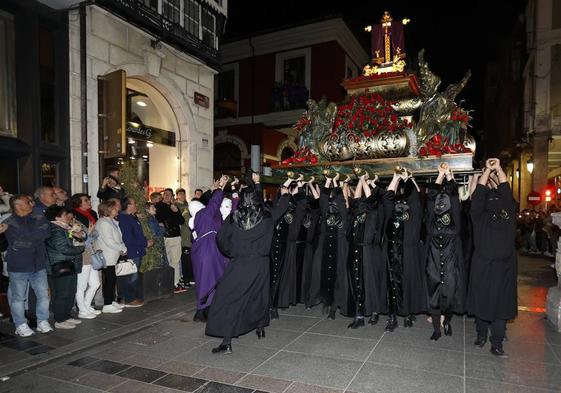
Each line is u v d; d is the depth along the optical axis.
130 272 6.60
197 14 10.74
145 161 10.04
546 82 18.02
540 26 18.06
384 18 6.87
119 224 6.64
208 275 5.68
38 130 7.02
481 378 3.95
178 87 10.15
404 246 5.22
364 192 5.43
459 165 5.36
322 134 6.46
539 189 18.03
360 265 5.31
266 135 17.94
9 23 6.99
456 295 4.81
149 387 3.89
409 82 6.34
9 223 5.24
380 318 5.95
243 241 4.70
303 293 6.12
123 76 7.70
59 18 7.41
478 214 4.54
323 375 4.05
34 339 5.17
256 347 4.82
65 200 6.46
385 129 5.86
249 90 19.36
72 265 5.66
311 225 6.15
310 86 18.36
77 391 3.85
